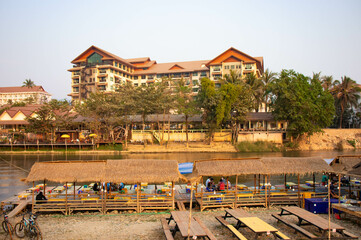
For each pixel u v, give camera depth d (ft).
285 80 208.03
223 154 191.52
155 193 70.44
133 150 206.80
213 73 344.28
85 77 374.84
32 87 522.06
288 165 66.69
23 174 124.67
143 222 56.85
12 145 217.36
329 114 213.66
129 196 67.77
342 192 73.15
